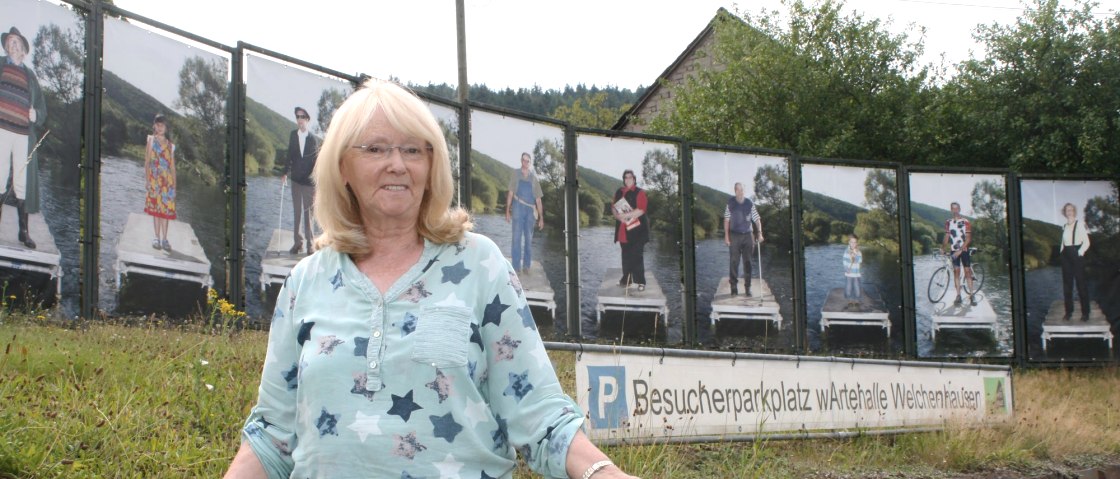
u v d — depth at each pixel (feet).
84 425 17.63
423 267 7.76
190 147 34.71
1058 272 65.57
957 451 30.42
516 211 47.29
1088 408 45.60
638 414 23.13
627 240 51.75
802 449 27.81
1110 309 66.03
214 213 35.37
